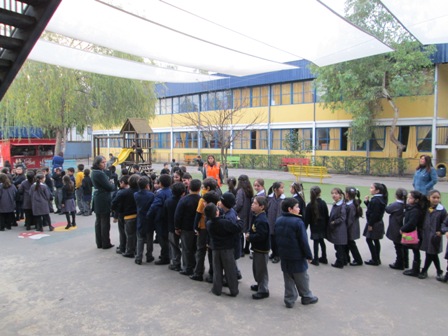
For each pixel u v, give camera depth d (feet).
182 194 19.62
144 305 15.30
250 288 17.19
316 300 15.40
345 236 19.71
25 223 29.68
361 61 63.05
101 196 23.63
